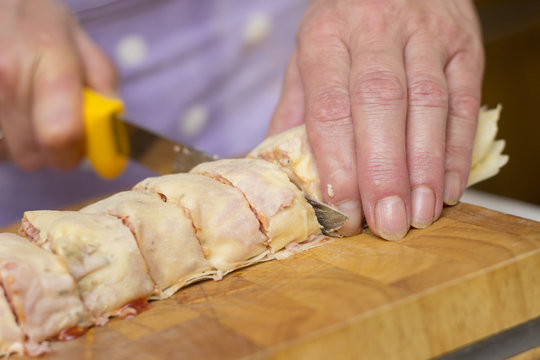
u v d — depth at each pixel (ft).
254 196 1.45
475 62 1.61
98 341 1.32
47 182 2.06
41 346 1.30
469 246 1.38
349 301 1.30
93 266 1.36
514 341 1.33
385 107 1.44
